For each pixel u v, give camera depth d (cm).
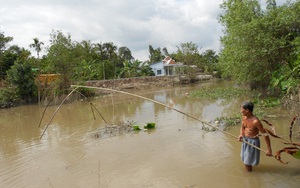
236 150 733
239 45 1611
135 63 5203
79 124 1357
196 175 602
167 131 1023
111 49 5900
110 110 1795
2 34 3741
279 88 1484
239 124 1029
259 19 1534
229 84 3506
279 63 1547
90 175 664
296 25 1480
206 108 1549
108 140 972
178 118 1278
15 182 664
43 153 889
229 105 1581
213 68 5169
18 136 1206
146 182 596
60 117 1658
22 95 2705
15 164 802
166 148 815
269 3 1619
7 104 2538
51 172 708
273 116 1059
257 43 1526
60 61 2858
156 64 6053
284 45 1491
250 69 1670
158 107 1747
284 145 734
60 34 2953
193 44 4422
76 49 3672
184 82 4391
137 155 778
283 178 539
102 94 3275
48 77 2825
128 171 666
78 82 2931
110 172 671
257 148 561
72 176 669
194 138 890
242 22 1639
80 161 774
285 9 1491
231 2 1764
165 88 3784
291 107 985
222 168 621
